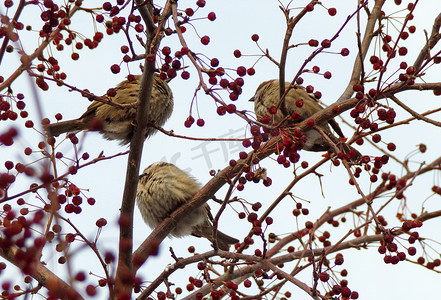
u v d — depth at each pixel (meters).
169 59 7.66
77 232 6.62
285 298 9.68
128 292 6.23
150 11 8.42
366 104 8.37
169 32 7.82
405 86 8.63
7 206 7.38
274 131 7.60
